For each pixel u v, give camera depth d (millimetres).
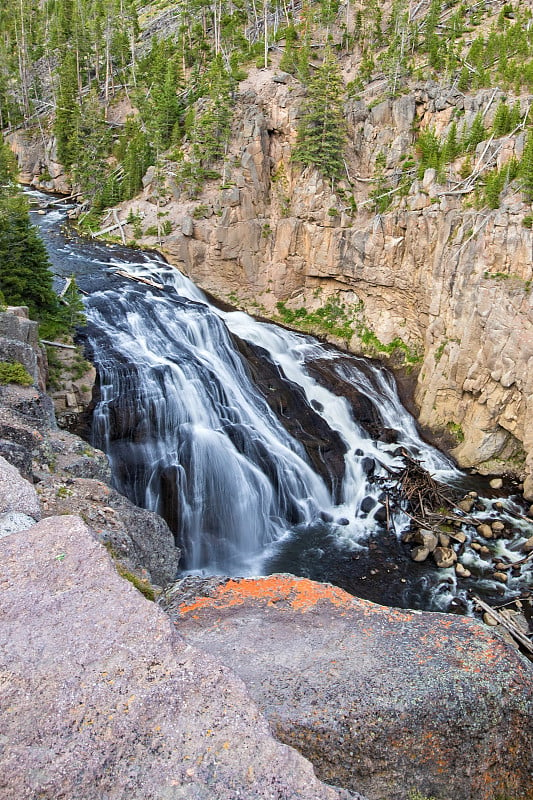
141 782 6949
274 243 52594
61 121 72312
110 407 31891
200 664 8281
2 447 16859
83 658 8227
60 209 66500
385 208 47938
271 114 54469
